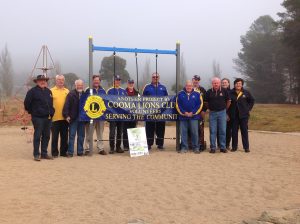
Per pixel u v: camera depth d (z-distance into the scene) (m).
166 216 6.30
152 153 12.66
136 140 12.23
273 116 27.39
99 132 12.51
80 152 12.18
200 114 12.67
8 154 12.66
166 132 20.64
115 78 12.70
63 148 12.06
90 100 12.04
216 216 6.30
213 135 12.59
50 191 7.78
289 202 7.06
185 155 12.22
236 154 12.39
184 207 6.79
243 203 7.02
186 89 12.56
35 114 11.18
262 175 9.29
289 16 60.84
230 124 13.23
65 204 6.92
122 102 12.40
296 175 9.29
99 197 7.39
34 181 8.61
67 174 9.38
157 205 6.89
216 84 12.34
